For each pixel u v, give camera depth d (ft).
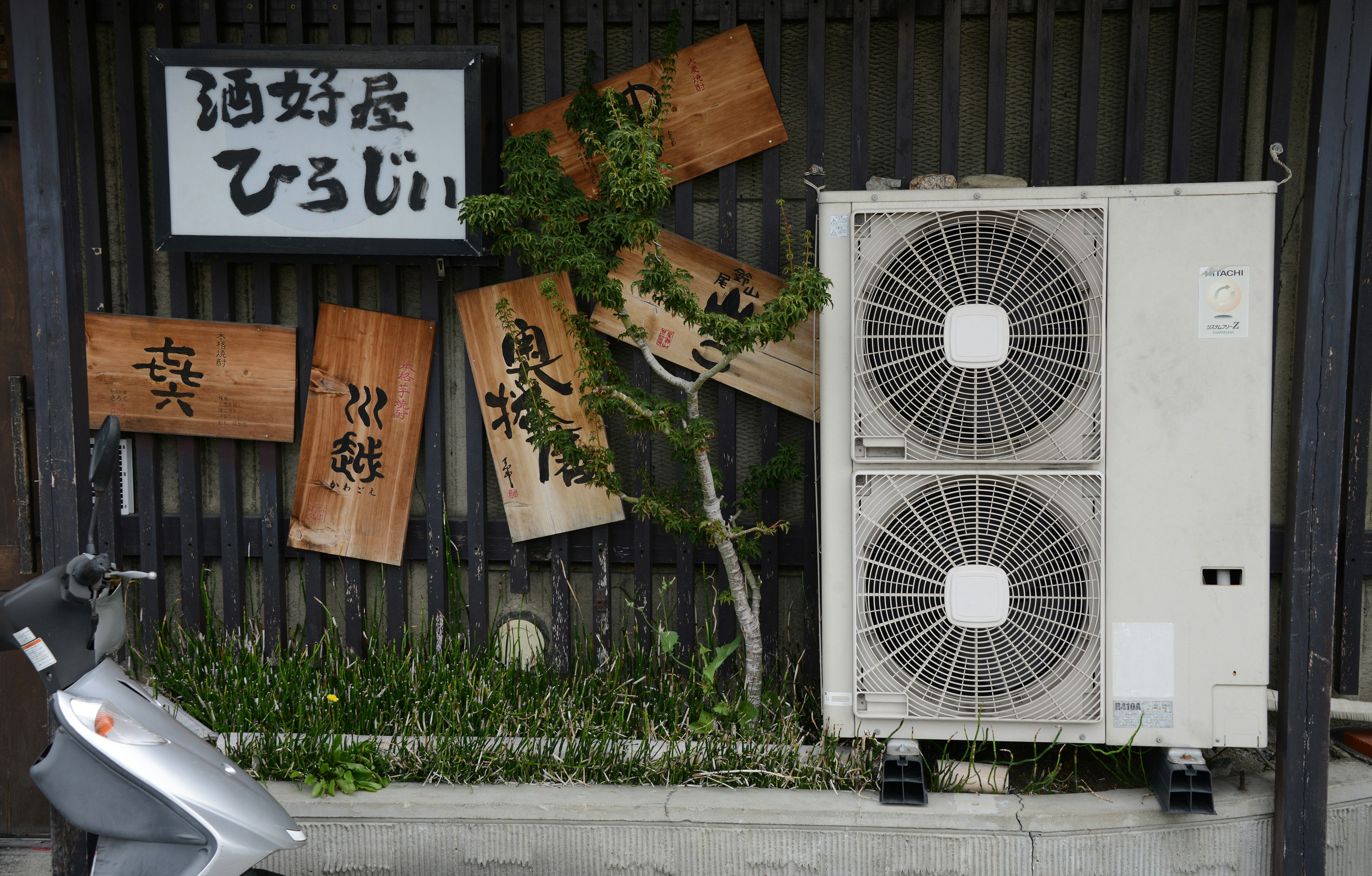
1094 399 8.99
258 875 7.57
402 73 10.74
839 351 9.39
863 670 9.50
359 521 11.87
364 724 10.84
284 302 12.01
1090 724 9.22
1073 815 9.19
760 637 10.91
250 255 11.48
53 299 9.23
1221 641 9.04
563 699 11.03
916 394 9.16
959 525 9.26
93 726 6.98
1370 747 10.34
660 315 11.41
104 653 7.52
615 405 9.82
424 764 10.15
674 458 10.95
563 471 11.60
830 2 11.02
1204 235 8.82
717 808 9.43
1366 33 8.50
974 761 9.89
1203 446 8.95
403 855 9.75
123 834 7.01
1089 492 9.02
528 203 9.77
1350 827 9.67
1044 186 10.78
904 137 11.07
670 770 9.97
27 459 11.57
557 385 11.57
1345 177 8.68
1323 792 9.05
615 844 9.61
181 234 11.09
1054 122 11.27
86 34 11.35
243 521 12.01
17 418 11.48
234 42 11.62
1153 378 8.95
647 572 11.64
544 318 11.49
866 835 9.37
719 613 11.69
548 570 12.14
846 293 9.32
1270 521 10.28
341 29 11.34
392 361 11.68
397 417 11.76
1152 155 11.18
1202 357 8.89
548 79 11.28
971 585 9.15
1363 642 11.30
